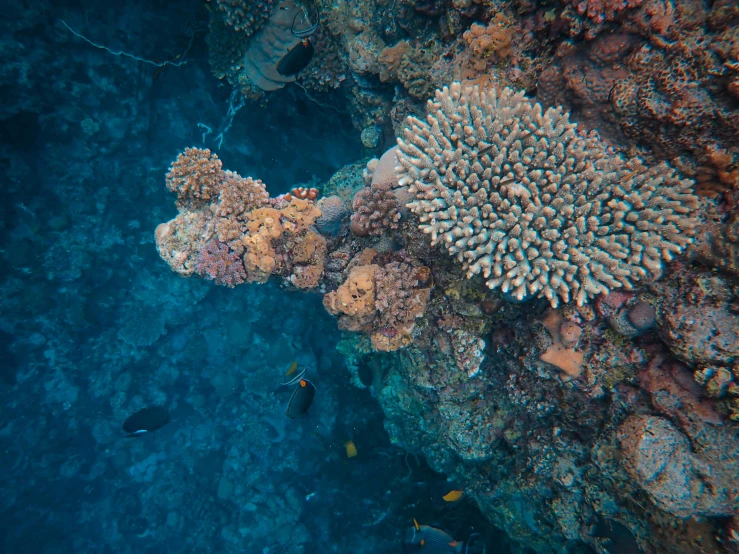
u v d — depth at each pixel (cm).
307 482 915
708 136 279
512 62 390
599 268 295
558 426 387
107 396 977
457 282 397
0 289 805
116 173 845
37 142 754
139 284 955
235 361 1026
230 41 639
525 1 374
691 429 281
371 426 788
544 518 416
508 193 311
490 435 454
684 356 279
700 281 281
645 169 299
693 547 281
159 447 1046
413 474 722
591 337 332
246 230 438
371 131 600
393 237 417
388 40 539
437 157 331
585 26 324
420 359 461
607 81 319
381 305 382
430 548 534
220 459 1034
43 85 714
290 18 574
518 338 388
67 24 685
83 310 897
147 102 788
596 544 358
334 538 803
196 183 450
